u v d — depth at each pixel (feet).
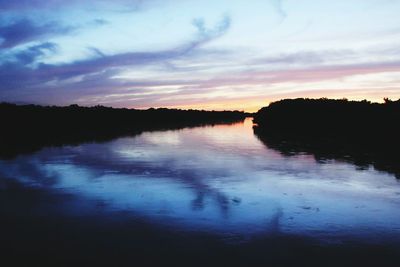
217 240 21.71
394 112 95.25
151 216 26.53
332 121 120.88
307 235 22.49
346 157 56.49
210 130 143.43
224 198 31.81
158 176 42.37
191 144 82.23
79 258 19.35
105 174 43.91
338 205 29.35
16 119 146.00
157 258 19.29
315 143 79.82
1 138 96.43
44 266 18.42
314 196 32.37
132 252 20.08
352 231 23.18
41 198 32.19
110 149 71.51
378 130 86.69
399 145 69.31
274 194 33.19
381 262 18.67
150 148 73.56
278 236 22.33
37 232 23.41
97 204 30.07
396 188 35.06
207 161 54.60
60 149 71.61
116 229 23.82
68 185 37.65
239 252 19.99
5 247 20.97
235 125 200.13
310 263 18.60
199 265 18.44
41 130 127.85
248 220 25.50
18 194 33.83
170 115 309.42
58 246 21.02
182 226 24.25
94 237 22.41
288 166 48.93
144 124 202.18
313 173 43.50
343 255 19.53
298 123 143.64
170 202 30.58
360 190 34.47
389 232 22.95
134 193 33.83
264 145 77.66
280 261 18.84
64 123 161.89
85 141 89.71
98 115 207.72
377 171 44.11
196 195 32.94
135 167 49.06
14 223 25.29
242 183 38.11
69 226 24.52
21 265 18.56
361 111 117.60
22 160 56.39
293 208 28.55
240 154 62.75
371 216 26.35
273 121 171.53
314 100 169.58
